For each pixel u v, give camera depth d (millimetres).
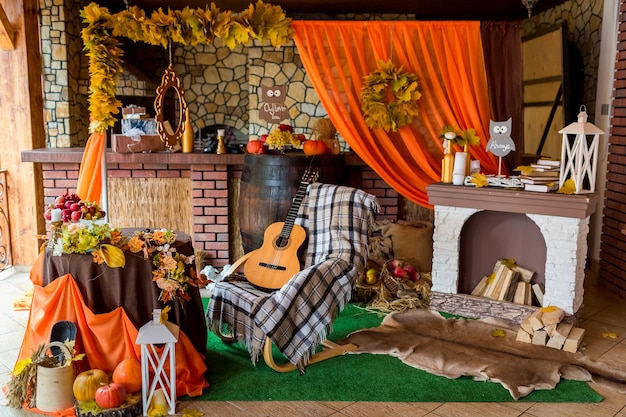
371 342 3412
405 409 2684
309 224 3533
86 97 6016
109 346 2703
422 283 4180
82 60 5887
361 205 3398
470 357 3205
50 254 2734
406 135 4285
